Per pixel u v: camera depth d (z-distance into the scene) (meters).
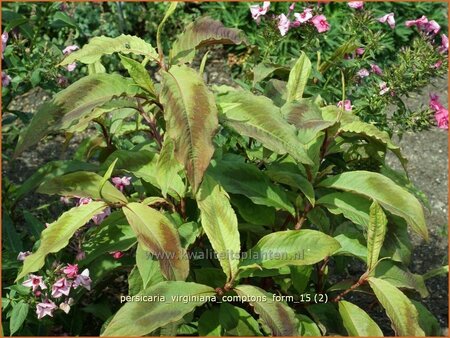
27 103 6.09
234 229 3.03
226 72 6.57
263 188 3.31
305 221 3.59
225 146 3.95
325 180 3.41
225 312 3.12
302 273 3.40
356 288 3.43
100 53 3.17
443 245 5.05
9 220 3.88
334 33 5.87
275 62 4.64
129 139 4.59
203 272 3.29
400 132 4.32
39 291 3.32
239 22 6.62
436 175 5.72
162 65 3.16
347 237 3.42
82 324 3.89
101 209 3.14
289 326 2.88
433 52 4.13
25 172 5.40
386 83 4.21
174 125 2.79
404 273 3.40
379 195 3.25
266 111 3.07
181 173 3.33
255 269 3.10
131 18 6.98
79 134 5.86
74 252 3.75
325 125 3.13
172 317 2.85
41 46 4.50
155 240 2.97
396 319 3.04
